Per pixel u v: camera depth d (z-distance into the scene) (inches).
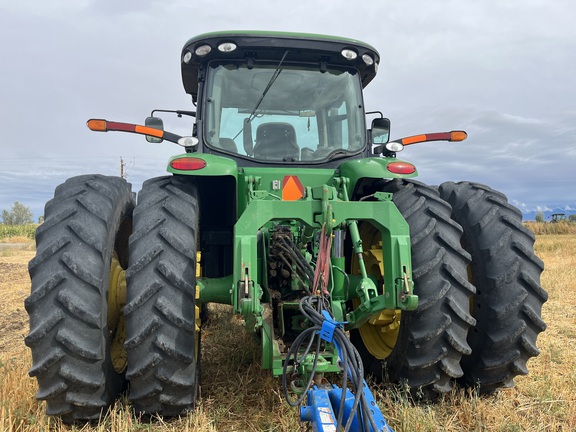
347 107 140.9
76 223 100.8
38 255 97.3
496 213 119.1
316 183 126.3
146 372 94.9
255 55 136.3
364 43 137.0
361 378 72.4
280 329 110.6
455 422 104.6
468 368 119.6
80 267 96.3
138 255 98.5
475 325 115.0
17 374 125.7
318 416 72.3
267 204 93.4
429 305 102.8
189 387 98.8
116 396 108.1
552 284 283.4
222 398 116.9
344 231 111.4
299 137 136.5
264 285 113.3
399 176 115.3
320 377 87.7
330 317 84.7
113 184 116.1
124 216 121.0
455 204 127.1
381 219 97.3
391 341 124.4
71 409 98.3
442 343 104.8
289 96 137.6
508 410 108.3
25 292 299.9
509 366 113.8
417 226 109.2
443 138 136.6
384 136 165.3
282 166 132.3
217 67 135.6
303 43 133.0
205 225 141.2
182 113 167.8
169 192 111.1
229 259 144.7
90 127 124.3
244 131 134.3
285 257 116.0
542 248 584.7
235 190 123.1
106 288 102.0
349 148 140.3
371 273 130.6
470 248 119.0
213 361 146.9
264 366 99.7
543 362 144.2
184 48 138.9
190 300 98.3
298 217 94.7
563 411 109.1
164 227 101.7
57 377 95.0
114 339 118.8
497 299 111.7
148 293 94.9
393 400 113.7
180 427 101.9
